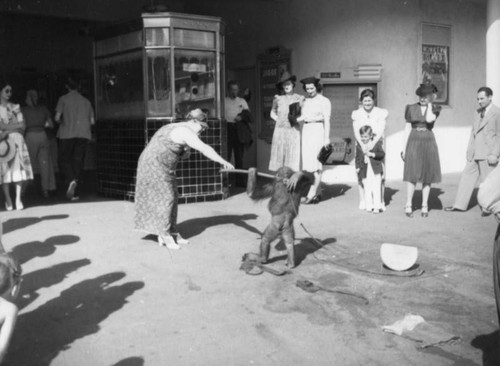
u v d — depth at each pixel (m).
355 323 4.23
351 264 5.70
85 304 4.66
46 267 5.70
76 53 15.98
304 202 9.46
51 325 4.23
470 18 13.62
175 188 6.56
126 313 4.46
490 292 4.86
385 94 12.42
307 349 3.80
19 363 3.62
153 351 3.79
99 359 3.68
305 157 9.40
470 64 13.75
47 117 10.48
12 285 3.04
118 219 8.08
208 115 9.80
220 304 4.64
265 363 3.60
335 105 12.55
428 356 3.67
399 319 4.29
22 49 15.19
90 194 10.87
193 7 15.30
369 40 12.30
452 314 4.37
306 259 5.92
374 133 8.55
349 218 8.12
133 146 9.66
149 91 9.41
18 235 7.07
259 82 13.76
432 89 7.98
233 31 14.43
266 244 5.66
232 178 12.39
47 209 8.99
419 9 12.51
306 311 4.48
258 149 13.88
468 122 13.88
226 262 5.84
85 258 6.02
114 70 10.22
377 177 8.58
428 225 7.59
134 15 14.54
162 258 6.00
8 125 8.79
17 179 8.81
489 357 3.64
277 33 13.36
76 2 13.69
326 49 12.57
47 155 10.44
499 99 9.82
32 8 13.10
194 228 7.46
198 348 3.83
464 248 6.32
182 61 9.48
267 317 4.36
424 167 8.00
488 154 8.25
